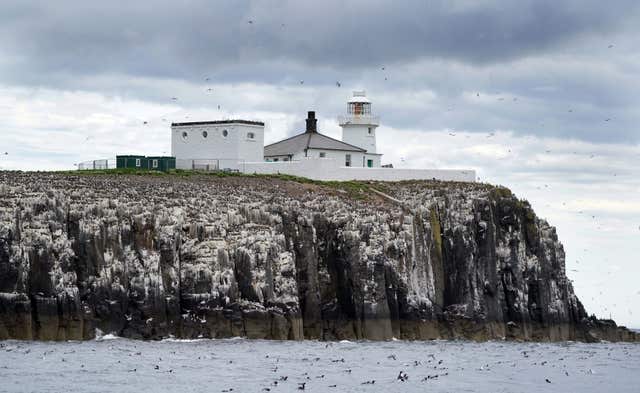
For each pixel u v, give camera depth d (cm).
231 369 16962
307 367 17488
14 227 18700
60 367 16475
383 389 16050
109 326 19450
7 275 18512
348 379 16650
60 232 19238
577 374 18562
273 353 18812
